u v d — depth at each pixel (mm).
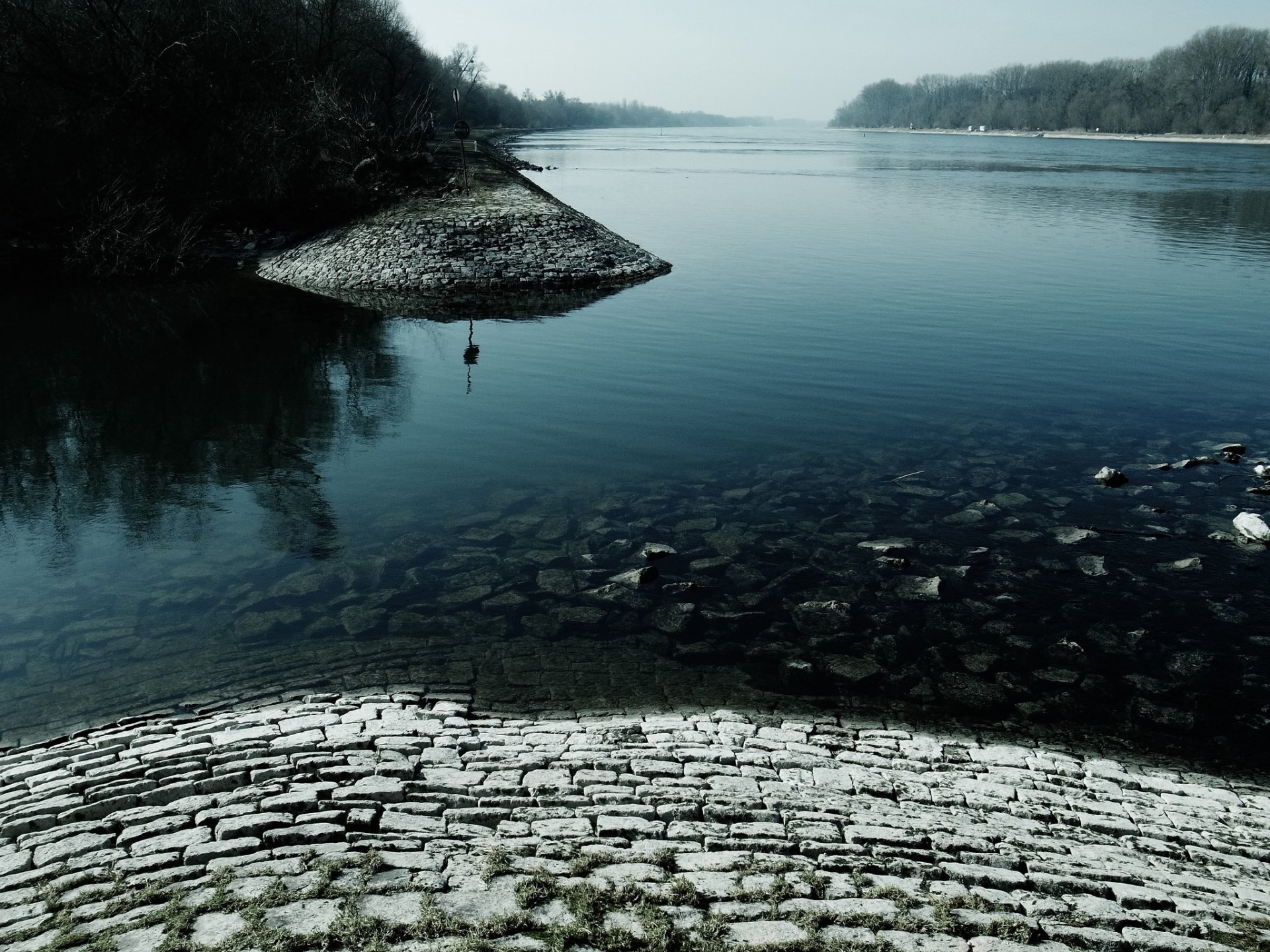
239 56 37219
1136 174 84000
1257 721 8781
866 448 16156
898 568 11719
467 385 20391
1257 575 11547
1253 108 153875
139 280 32625
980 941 5266
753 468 15234
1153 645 10008
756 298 29609
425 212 35094
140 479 14844
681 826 6477
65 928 5121
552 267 32781
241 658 9453
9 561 11844
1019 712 8859
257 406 18828
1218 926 5617
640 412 18297
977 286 30812
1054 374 20594
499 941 5055
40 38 33219
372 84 50219
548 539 12578
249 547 12328
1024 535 12680
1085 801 7305
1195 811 7305
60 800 6633
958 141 191125
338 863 5727
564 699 8805
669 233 44281
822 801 6930
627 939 5105
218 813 6371
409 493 14242
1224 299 28359
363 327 26062
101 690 8781
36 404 18750
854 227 46469
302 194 37625
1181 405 18391
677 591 11086
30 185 33312
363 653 9602
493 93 159750
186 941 4938
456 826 6348
